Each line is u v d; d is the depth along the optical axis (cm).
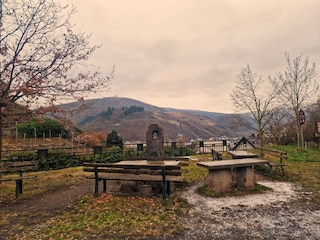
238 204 627
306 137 2031
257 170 1077
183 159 921
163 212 563
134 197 693
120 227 479
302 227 467
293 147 1752
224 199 676
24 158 1457
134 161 897
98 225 491
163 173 650
